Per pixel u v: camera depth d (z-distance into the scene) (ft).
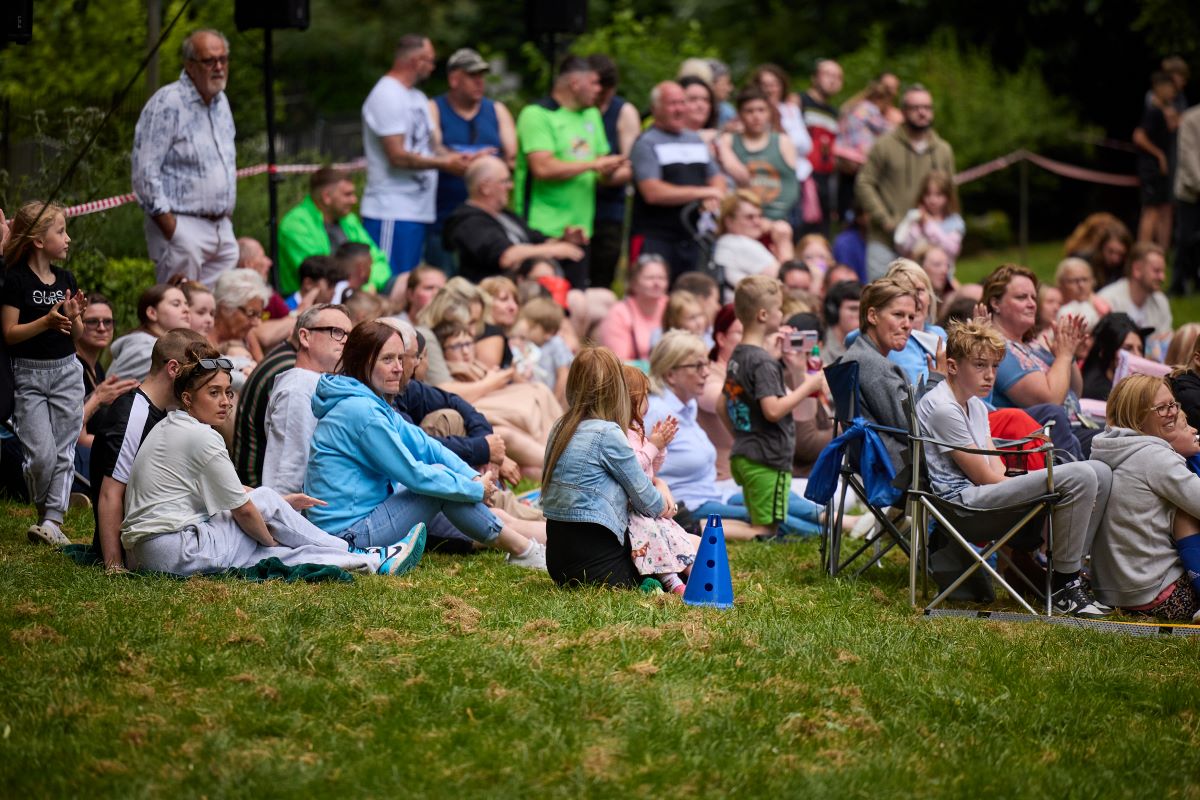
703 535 32.63
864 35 116.78
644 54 101.24
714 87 71.31
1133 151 111.55
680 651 27.84
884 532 36.50
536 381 50.03
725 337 47.24
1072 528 33.17
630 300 56.85
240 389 41.14
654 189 61.26
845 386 36.04
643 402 35.40
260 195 70.90
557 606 30.63
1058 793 23.04
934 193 66.54
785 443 40.98
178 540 32.09
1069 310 57.11
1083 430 40.40
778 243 62.34
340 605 29.81
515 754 23.08
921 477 33.55
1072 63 114.83
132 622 28.22
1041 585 36.11
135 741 23.02
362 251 49.70
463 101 61.82
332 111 127.44
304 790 21.66
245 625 28.35
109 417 33.53
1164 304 59.26
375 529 34.86
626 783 22.36
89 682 25.30
